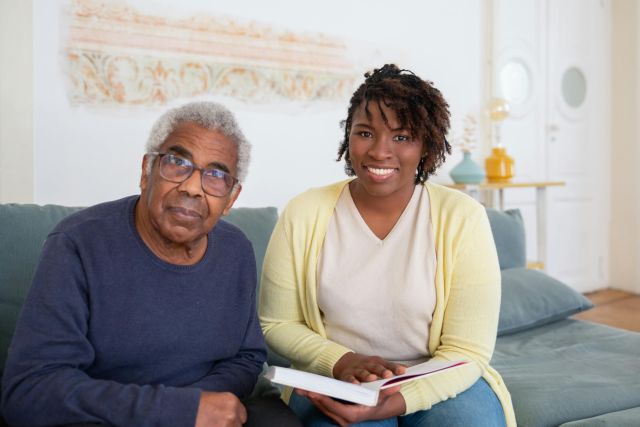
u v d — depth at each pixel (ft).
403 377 3.45
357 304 4.11
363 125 4.09
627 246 14.52
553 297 7.23
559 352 6.27
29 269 4.62
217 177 3.39
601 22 14.33
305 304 4.40
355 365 3.75
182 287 3.47
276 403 3.57
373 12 10.52
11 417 2.99
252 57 9.20
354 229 4.31
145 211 3.43
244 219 5.97
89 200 8.08
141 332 3.34
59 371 3.02
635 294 14.29
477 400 3.96
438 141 4.20
